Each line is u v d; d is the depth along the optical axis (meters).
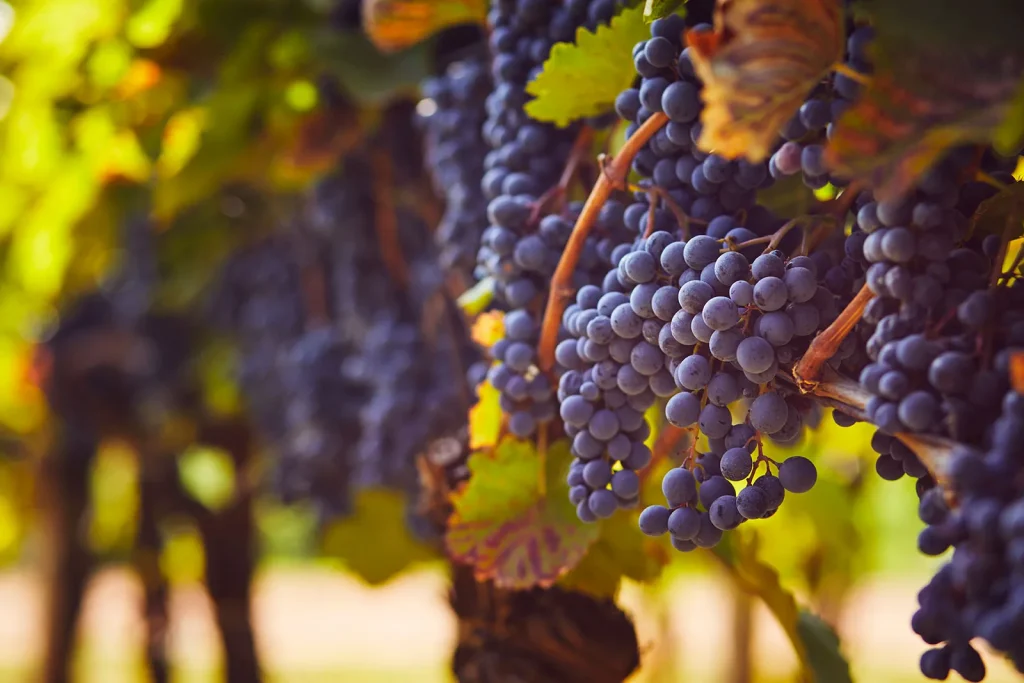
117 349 2.11
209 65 1.25
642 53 0.62
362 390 1.34
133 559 2.22
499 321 0.75
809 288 0.56
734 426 0.60
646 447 0.65
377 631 5.95
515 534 0.71
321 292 1.45
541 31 0.73
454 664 0.86
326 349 1.34
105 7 1.26
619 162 0.64
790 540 1.58
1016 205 0.57
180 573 3.12
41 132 1.39
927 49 0.51
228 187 1.59
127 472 2.95
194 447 2.15
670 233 0.63
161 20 1.17
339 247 1.30
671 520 0.59
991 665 3.36
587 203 0.65
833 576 1.77
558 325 0.69
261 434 1.75
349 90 1.03
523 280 0.71
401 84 1.02
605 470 0.64
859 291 0.59
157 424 2.12
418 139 1.16
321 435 1.34
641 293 0.60
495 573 0.71
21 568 8.58
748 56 0.53
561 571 0.70
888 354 0.55
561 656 0.80
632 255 0.61
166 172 1.27
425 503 0.87
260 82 1.17
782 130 0.59
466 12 0.83
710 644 4.50
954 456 0.51
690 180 0.64
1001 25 0.51
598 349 0.63
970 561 0.50
